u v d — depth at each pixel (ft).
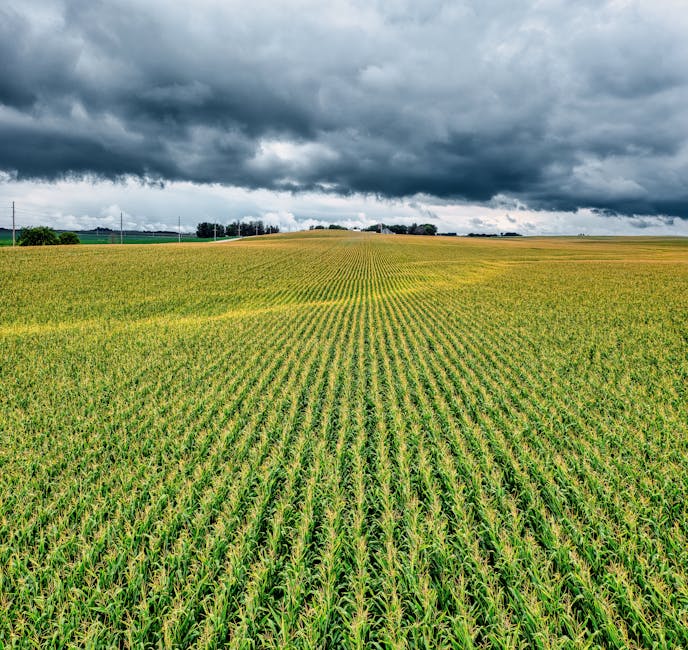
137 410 35.19
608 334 61.52
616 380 41.75
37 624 14.02
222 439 28.48
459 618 13.61
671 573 15.37
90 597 15.15
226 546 17.40
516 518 18.74
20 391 40.52
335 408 35.24
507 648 12.60
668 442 26.58
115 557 16.97
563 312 79.41
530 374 43.98
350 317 82.79
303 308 95.61
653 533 17.97
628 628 13.79
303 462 25.49
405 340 62.49
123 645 13.82
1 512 20.27
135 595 15.10
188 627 13.99
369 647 13.07
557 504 20.03
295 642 13.19
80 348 58.23
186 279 139.95
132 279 135.54
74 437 29.55
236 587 15.51
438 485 22.22
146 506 20.42
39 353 55.42
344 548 17.35
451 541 18.02
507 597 14.97
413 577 15.28
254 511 19.93
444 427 30.81
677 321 68.39
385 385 41.75
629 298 91.71
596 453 25.68
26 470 24.41
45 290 114.32
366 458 25.99
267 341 62.23
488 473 23.62
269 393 39.01
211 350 56.85
